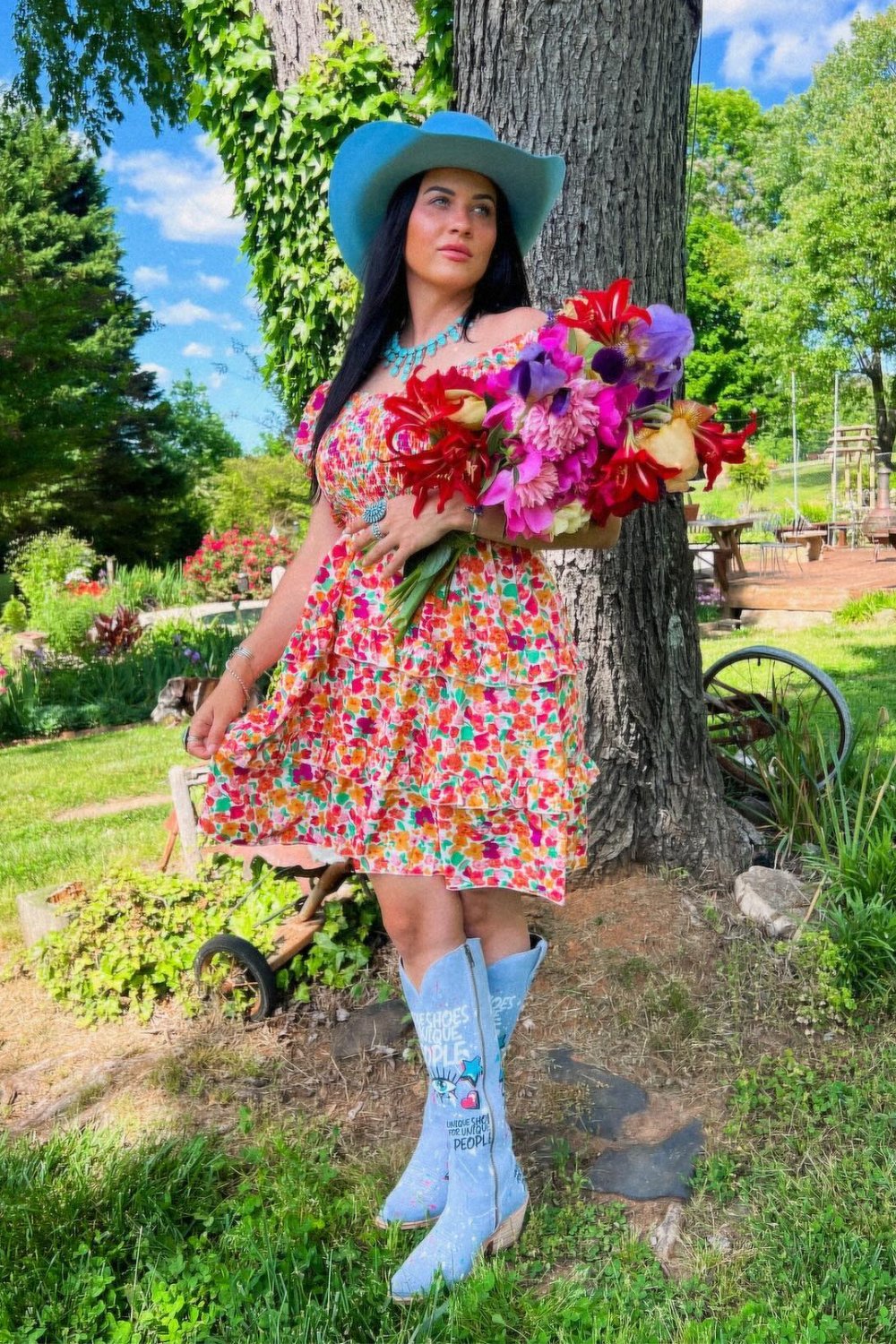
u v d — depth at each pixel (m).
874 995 2.74
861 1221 1.99
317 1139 2.34
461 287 1.98
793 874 3.36
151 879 3.48
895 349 29.31
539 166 1.98
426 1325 1.78
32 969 3.44
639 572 3.24
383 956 3.10
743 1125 2.32
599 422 1.67
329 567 1.94
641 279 3.18
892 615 10.76
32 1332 1.80
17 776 7.75
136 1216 2.06
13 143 30.27
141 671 11.52
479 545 1.86
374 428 1.92
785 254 30.06
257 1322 1.77
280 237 5.19
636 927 3.04
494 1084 1.97
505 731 1.86
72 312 15.97
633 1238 2.01
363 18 4.76
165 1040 2.91
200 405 41.31
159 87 9.64
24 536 27.14
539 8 3.03
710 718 4.70
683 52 3.23
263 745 1.96
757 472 26.09
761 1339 1.68
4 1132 2.46
